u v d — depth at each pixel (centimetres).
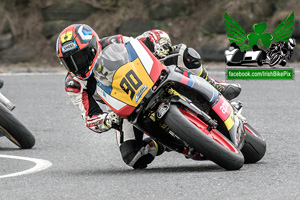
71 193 1542
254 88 4328
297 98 3812
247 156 1927
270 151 2184
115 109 1709
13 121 2348
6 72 5697
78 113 3353
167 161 2066
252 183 1573
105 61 1684
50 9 6831
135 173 1816
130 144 1891
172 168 1909
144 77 1677
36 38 6762
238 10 6278
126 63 1683
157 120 1692
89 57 1680
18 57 6606
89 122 1823
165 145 1767
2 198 1520
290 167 1817
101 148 2373
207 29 6384
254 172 1727
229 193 1470
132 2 6762
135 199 1448
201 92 1734
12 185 1677
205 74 1892
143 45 1720
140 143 1895
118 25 6675
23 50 6656
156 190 1531
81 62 1684
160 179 1672
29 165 2045
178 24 6562
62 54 1686
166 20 6625
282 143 2353
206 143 1661
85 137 2639
